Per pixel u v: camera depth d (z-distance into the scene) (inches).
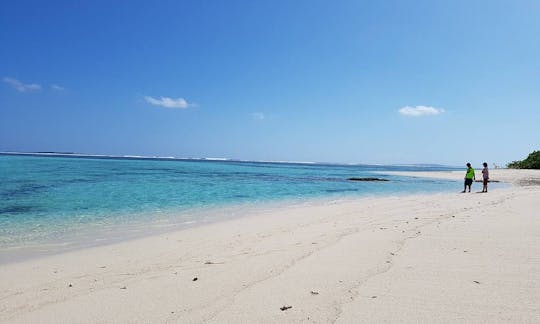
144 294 202.5
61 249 348.2
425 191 1157.1
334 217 516.7
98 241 385.7
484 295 185.6
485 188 1022.4
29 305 193.0
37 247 357.4
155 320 164.6
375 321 156.0
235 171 2743.6
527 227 381.1
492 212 506.0
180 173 2132.1
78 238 401.7
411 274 222.5
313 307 173.3
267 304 179.2
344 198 886.4
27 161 3240.7
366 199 844.0
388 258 263.4
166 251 327.9
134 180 1411.2
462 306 171.6
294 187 1290.6
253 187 1246.9
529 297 182.2
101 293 208.5
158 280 231.3
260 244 338.0
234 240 367.2
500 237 332.2
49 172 1755.7
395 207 625.3
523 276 216.7
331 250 295.6
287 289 200.7
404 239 331.3
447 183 1664.6
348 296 186.5
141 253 323.3
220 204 738.2
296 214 568.1
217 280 224.7
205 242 363.3
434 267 237.9
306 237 362.9
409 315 161.8
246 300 185.9
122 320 166.1
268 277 226.4
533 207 557.6
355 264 249.8
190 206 701.3
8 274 260.8
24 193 867.4
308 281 213.9
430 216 483.5
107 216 565.6
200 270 253.0
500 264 243.6
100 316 172.1
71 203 711.7
